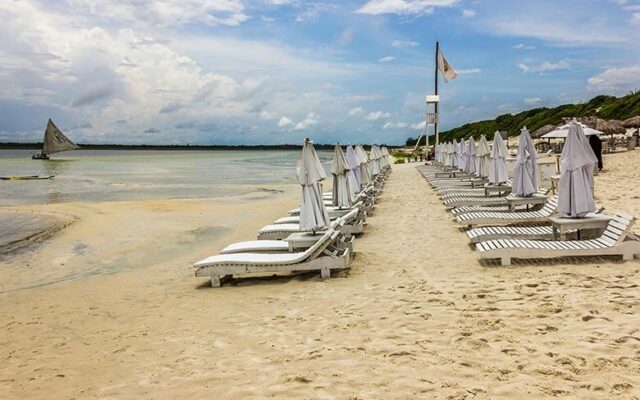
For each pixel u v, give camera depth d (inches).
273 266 288.7
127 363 181.8
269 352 180.4
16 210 681.6
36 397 159.0
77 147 2955.2
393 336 185.5
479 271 273.1
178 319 233.1
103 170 1959.9
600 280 233.6
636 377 136.6
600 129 1077.8
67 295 297.4
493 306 209.0
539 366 148.9
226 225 542.6
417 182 912.3
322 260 285.9
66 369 181.3
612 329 171.5
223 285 295.4
